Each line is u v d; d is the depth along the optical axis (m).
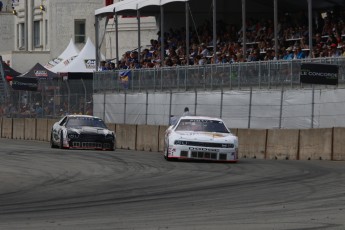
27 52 173.50
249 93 84.81
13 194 42.81
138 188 44.31
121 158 67.38
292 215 32.12
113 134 83.06
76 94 116.50
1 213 34.41
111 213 33.78
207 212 33.69
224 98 88.06
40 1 179.62
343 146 66.44
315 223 29.62
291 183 45.62
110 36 154.88
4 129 125.94
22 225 30.06
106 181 48.62
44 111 122.31
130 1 118.19
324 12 109.12
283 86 80.56
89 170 55.97
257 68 83.81
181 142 63.28
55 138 84.81
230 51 102.25
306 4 107.12
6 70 147.38
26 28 182.38
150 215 32.91
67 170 56.06
